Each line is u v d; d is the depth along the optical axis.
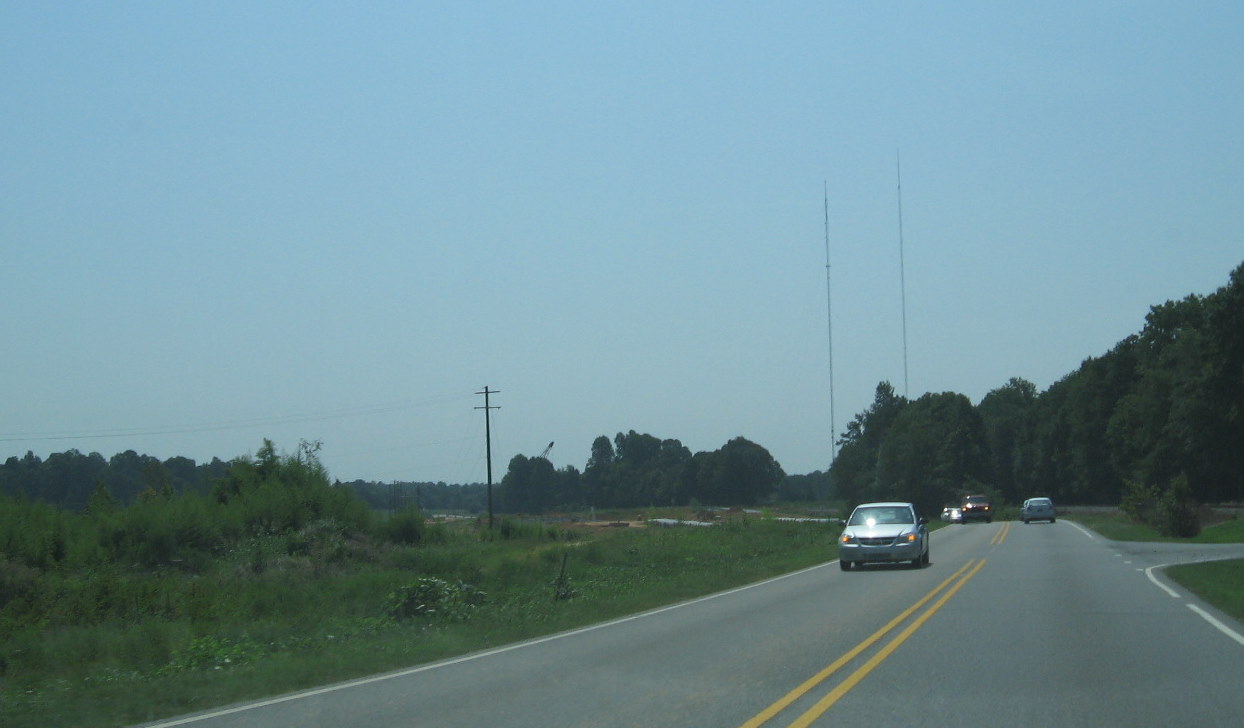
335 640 17.08
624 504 176.38
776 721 9.11
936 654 12.72
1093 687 10.48
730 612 18.34
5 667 16.50
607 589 25.22
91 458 89.75
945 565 28.16
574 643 15.00
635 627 16.75
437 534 54.47
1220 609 16.88
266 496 48.03
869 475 114.06
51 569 34.62
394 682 12.00
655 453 187.38
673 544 43.78
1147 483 85.44
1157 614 16.33
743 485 167.38
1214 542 36.59
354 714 10.08
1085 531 50.00
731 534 52.28
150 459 94.00
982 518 72.56
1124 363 108.56
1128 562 27.78
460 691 11.19
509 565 34.34
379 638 17.08
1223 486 81.69
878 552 27.09
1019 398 159.00
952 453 121.00
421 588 21.69
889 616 16.72
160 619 22.19
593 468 183.62
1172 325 95.62
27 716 10.67
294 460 53.66
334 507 50.56
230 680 12.42
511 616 19.00
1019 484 131.38
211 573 36.81
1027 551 33.88
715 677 11.48
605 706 10.01
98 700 11.50
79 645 17.83
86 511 44.06
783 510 122.75
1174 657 12.21
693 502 139.88
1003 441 144.50
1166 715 9.15
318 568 37.16
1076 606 17.61
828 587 22.70
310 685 12.13
